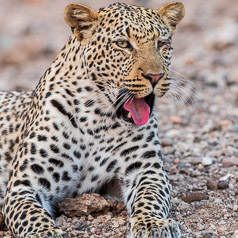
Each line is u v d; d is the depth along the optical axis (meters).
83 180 10.27
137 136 10.09
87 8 9.58
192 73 18.66
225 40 22.09
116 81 9.45
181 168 12.04
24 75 22.45
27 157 9.70
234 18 26.03
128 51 9.33
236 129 14.04
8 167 10.88
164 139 13.52
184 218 9.73
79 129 9.85
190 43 23.64
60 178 9.95
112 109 9.73
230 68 19.25
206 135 13.84
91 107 9.75
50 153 9.73
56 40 26.59
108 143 10.02
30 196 9.48
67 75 9.95
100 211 9.89
